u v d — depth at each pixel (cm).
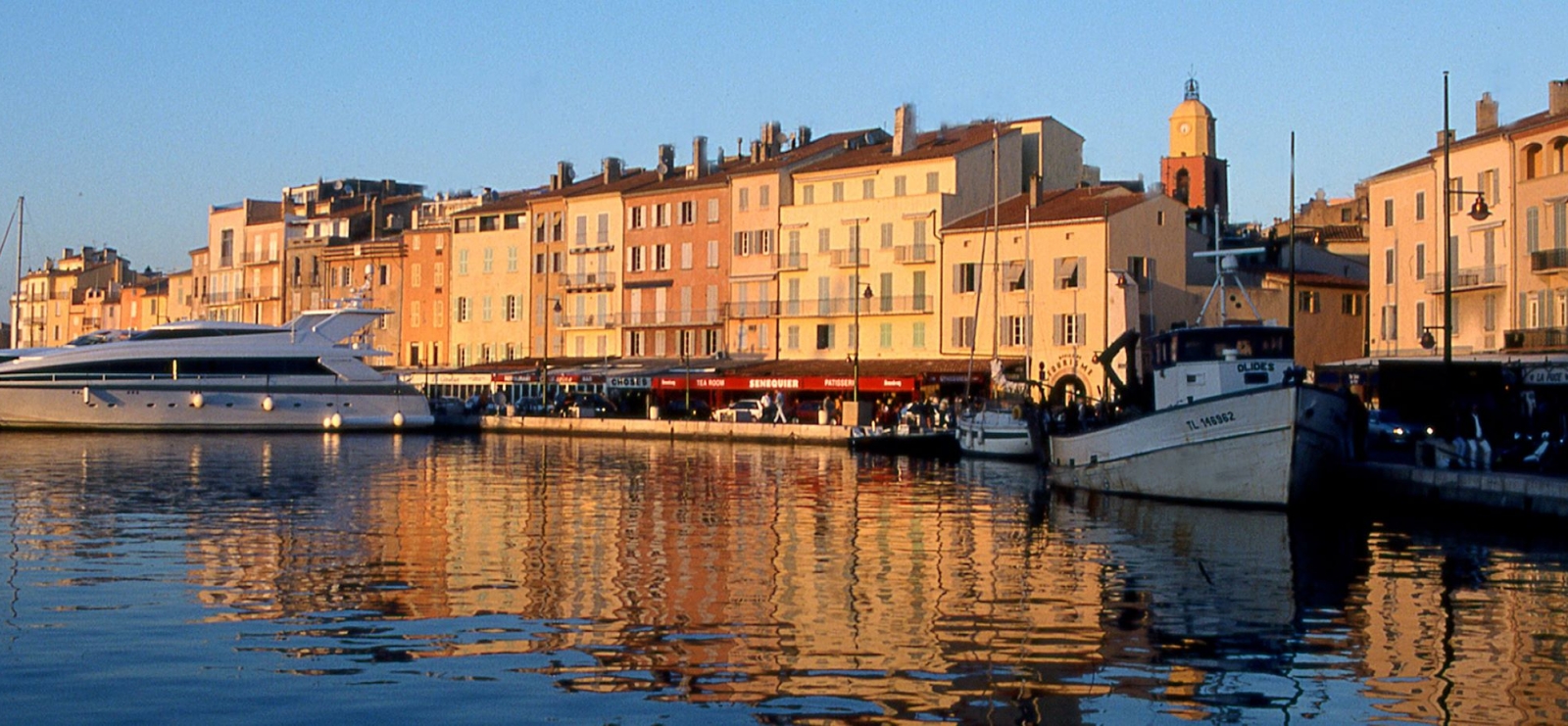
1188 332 4638
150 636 2356
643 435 9362
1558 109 7119
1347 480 4284
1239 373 4553
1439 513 3978
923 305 9744
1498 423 5306
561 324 11931
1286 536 3678
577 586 2867
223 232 15200
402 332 13175
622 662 2202
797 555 3353
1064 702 2006
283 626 2444
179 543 3456
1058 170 10556
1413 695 2053
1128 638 2402
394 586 2852
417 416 10056
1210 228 10069
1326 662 2238
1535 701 2023
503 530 3803
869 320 10056
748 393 10512
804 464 6700
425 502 4581
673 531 3809
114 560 3155
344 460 6694
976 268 9481
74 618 2492
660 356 11294
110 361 9262
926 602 2719
